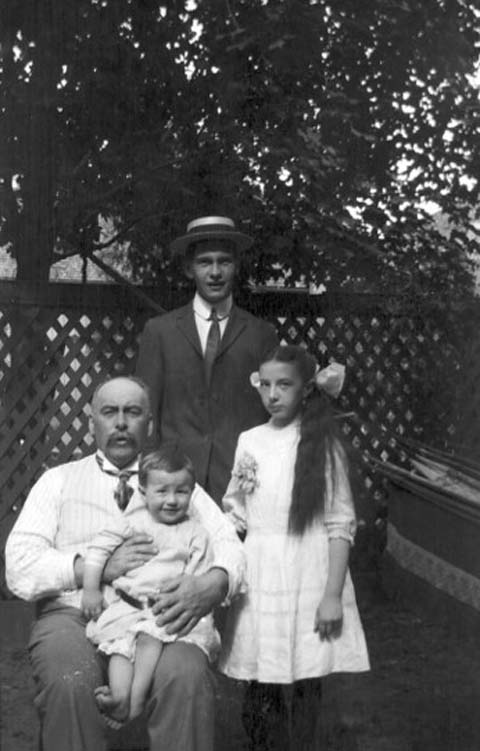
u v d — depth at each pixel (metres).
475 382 4.45
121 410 2.97
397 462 4.46
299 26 4.10
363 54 4.18
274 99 4.13
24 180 4.11
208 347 3.38
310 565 2.95
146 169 4.11
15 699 3.59
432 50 4.27
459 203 4.40
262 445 3.05
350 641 2.96
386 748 3.09
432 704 3.28
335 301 4.30
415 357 4.44
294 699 3.13
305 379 3.04
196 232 3.43
